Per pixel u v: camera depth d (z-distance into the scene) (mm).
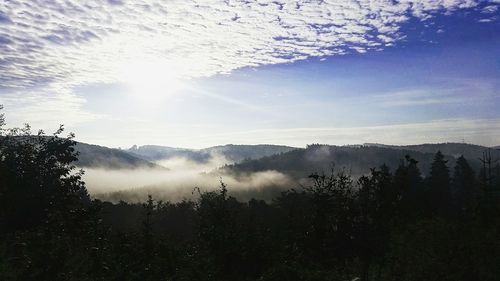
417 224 15430
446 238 13656
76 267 13695
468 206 20859
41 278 12664
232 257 21750
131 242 21469
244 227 25234
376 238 16969
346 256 17656
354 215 17406
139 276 16438
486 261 12750
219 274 20641
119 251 19219
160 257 19984
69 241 15062
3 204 29891
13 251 15094
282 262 19312
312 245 18391
